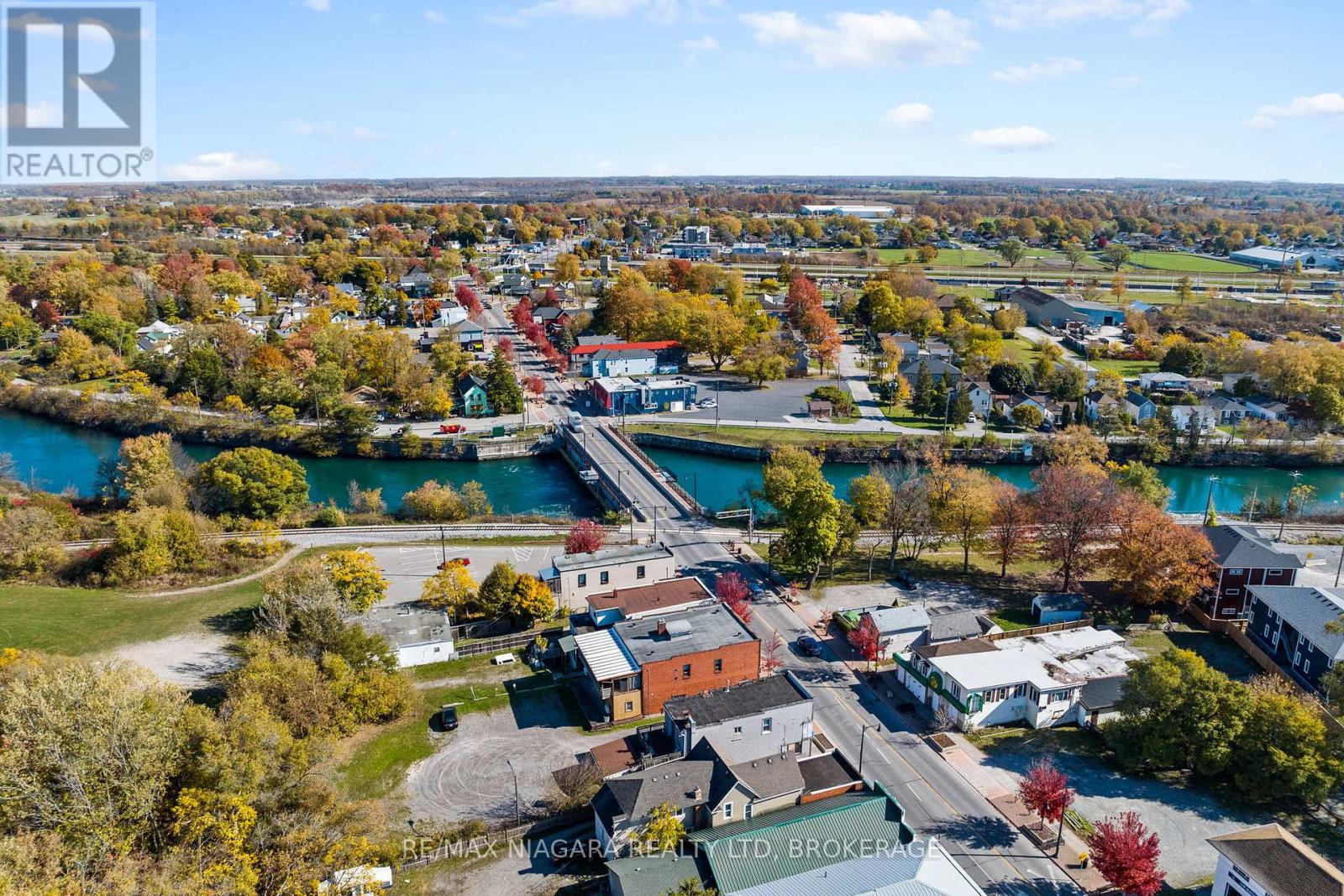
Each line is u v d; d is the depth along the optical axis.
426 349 191.00
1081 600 88.75
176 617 84.81
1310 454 145.00
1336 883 46.00
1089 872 54.75
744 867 51.53
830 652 82.25
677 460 145.88
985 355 189.25
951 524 99.81
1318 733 60.62
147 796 48.62
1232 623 85.31
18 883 40.72
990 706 71.12
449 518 116.06
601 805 56.72
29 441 150.38
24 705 49.97
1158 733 63.59
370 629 80.62
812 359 198.50
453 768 64.44
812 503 92.50
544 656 78.88
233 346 174.75
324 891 47.09
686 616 78.56
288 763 55.94
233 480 108.06
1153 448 143.12
